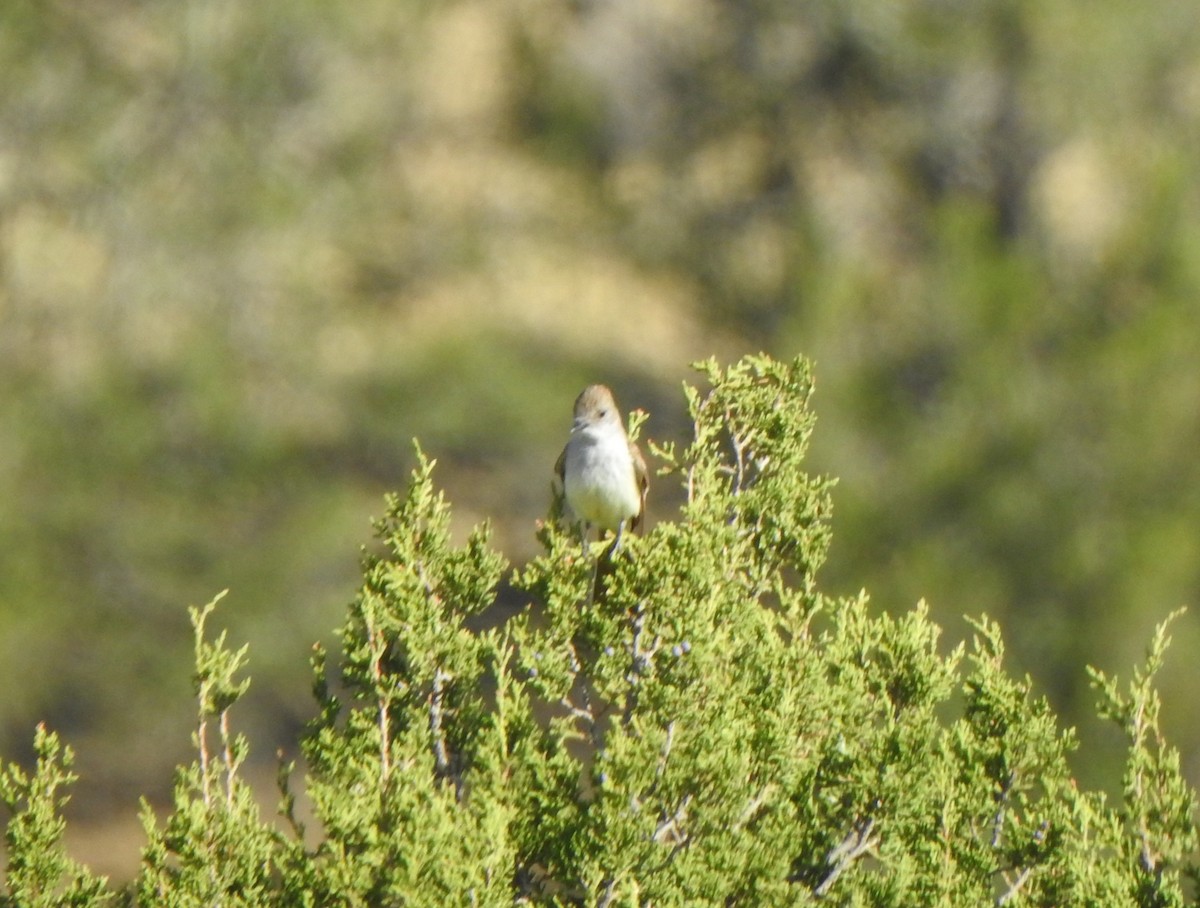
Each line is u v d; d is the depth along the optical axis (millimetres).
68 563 21094
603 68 30078
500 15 32500
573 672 7695
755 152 27812
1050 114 22859
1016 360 19234
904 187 24297
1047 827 7918
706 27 29125
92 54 23453
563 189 29953
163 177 23750
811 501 8414
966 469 18531
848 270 21047
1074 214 22234
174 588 21375
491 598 8070
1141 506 18359
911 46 24188
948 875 7457
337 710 7691
